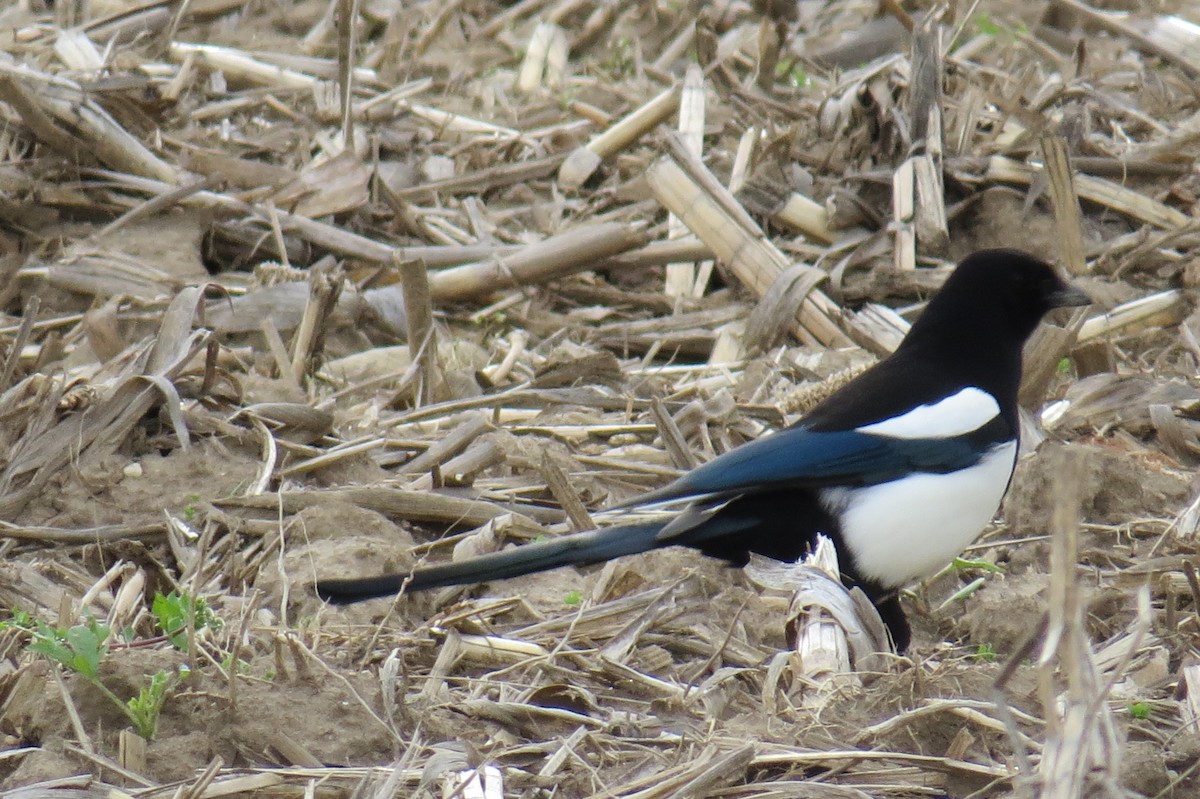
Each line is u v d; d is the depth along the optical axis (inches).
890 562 349.4
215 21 823.1
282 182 595.8
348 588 322.0
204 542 358.9
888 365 366.0
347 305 533.3
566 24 853.2
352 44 603.5
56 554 372.2
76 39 693.3
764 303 529.7
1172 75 743.1
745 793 262.5
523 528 388.5
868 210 581.3
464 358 522.0
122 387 413.4
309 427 434.6
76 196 582.2
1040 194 575.8
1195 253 556.4
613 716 294.8
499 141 679.1
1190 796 266.8
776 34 706.8
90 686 280.1
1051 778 200.8
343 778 263.9
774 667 301.1
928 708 278.8
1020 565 386.3
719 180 613.3
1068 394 469.1
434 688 304.2
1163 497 404.2
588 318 565.6
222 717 276.1
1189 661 317.1
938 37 593.9
